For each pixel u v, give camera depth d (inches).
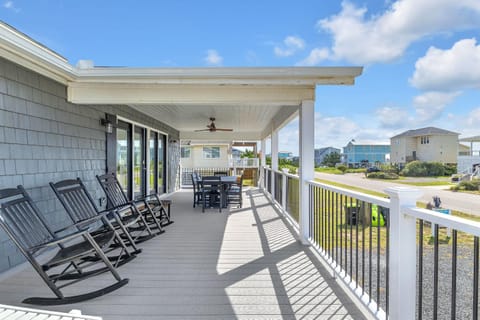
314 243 147.4
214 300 97.3
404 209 68.7
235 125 390.3
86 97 163.3
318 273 118.9
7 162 126.0
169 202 221.1
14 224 104.7
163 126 371.9
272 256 139.5
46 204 150.1
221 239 169.2
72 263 112.8
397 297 69.9
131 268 124.8
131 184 265.7
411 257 68.2
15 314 67.8
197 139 486.0
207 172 609.6
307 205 159.5
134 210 181.5
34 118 142.0
